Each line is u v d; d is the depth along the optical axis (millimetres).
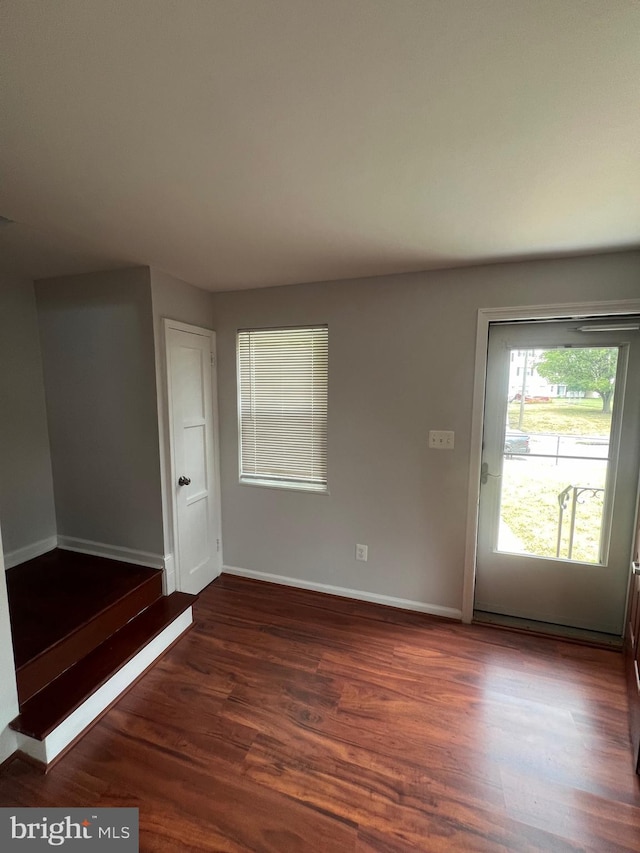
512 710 1783
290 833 1284
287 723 1708
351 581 2727
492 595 2537
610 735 1657
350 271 2342
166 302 2406
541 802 1384
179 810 1353
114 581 2334
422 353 2395
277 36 773
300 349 2688
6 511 2539
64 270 2357
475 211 1548
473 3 703
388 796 1400
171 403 2447
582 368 2240
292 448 2799
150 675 1998
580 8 708
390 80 879
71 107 961
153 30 758
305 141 1110
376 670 2035
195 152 1163
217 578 3021
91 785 1439
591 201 1455
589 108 955
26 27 750
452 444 2398
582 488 2305
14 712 1532
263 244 1907
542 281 2135
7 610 1510
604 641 2270
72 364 2578
